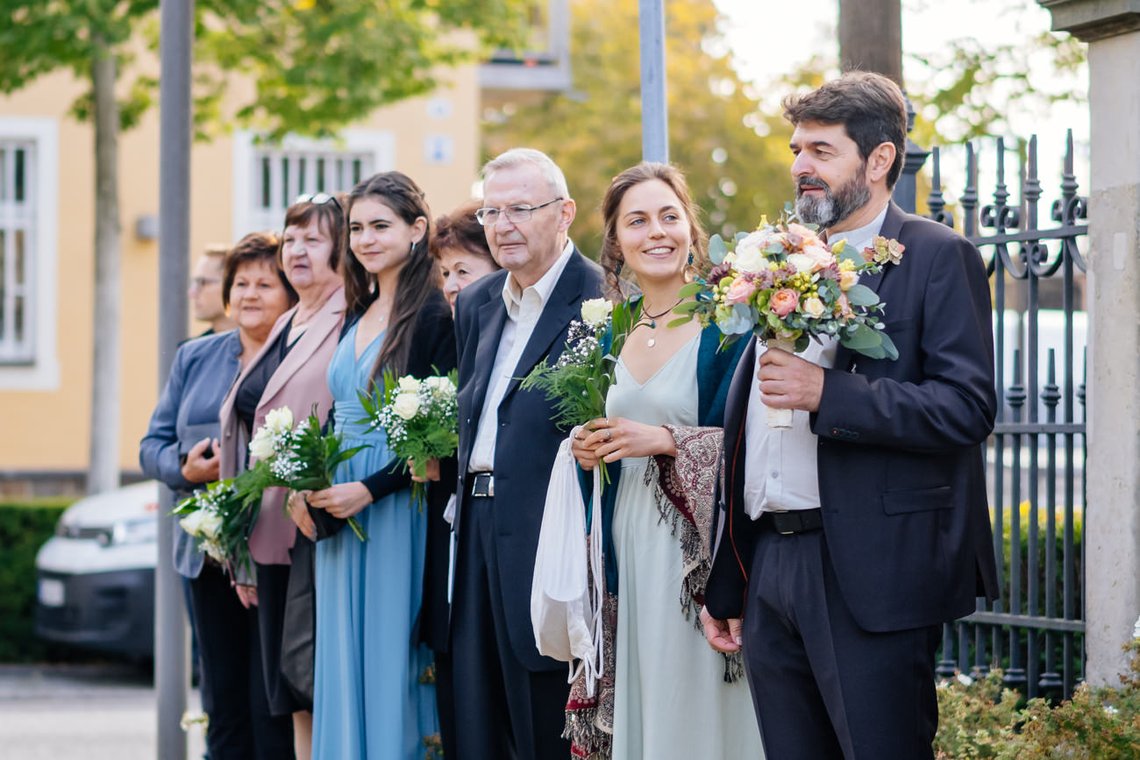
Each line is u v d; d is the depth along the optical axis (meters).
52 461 23.12
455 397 7.44
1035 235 7.39
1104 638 6.84
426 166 24.16
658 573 6.10
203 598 9.01
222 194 23.52
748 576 5.60
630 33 38.19
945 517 5.14
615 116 37.12
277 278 9.19
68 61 17.42
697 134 36.34
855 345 5.04
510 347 7.10
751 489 5.47
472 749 7.03
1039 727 6.11
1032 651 7.55
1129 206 6.77
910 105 7.82
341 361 8.01
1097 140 6.91
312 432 7.61
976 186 7.78
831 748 5.39
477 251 8.03
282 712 8.16
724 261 5.21
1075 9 6.89
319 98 18.41
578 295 6.93
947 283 5.14
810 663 5.26
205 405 9.32
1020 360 7.67
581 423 6.18
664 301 6.36
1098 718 5.97
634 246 6.29
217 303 10.34
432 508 7.59
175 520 9.64
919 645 5.13
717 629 5.86
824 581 5.22
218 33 17.95
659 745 6.03
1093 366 6.91
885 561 5.09
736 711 6.07
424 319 7.77
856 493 5.14
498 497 6.80
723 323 5.10
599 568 6.17
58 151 23.17
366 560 7.70
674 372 6.22
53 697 15.45
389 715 7.59
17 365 23.09
